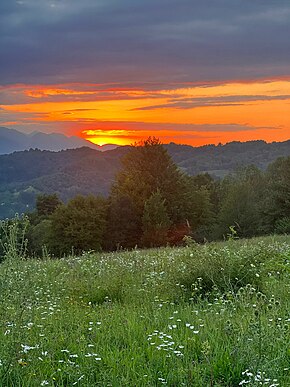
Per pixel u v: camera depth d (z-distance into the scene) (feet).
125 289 31.65
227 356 16.67
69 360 16.87
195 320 21.99
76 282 34.76
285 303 23.29
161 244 153.28
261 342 16.83
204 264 31.01
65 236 146.10
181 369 15.70
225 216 154.61
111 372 15.79
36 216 186.91
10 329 18.35
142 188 163.73
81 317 23.95
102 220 149.89
